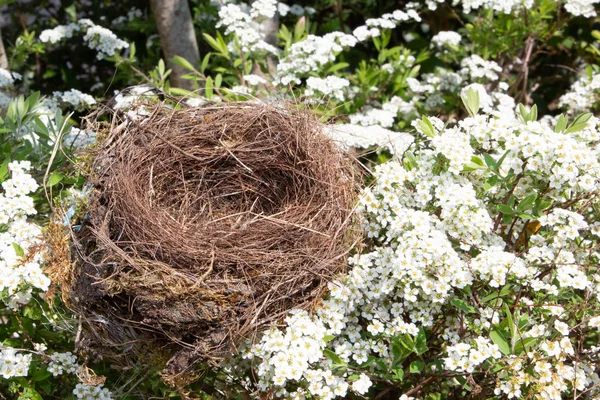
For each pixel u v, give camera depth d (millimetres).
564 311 1950
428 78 3350
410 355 2145
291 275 1915
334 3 4125
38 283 1879
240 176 2379
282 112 2340
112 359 2053
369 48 4168
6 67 3352
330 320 1966
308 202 2156
